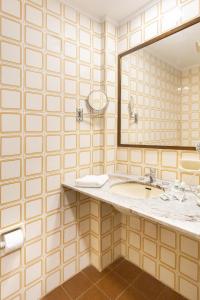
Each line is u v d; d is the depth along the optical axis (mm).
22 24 1181
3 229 1157
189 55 1275
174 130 1368
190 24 1248
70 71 1446
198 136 1260
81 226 1613
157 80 1441
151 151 1514
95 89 1626
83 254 1644
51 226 1407
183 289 1379
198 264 1295
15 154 1188
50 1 1312
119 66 1687
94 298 1364
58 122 1396
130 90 1630
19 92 1182
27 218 1269
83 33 1521
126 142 1688
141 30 1526
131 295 1390
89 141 1616
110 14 1575
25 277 1277
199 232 734
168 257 1452
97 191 1273
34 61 1243
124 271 1632
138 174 1611
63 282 1503
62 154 1437
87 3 1439
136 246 1681
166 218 856
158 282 1509
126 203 1045
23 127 1213
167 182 1379
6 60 1119
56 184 1418
